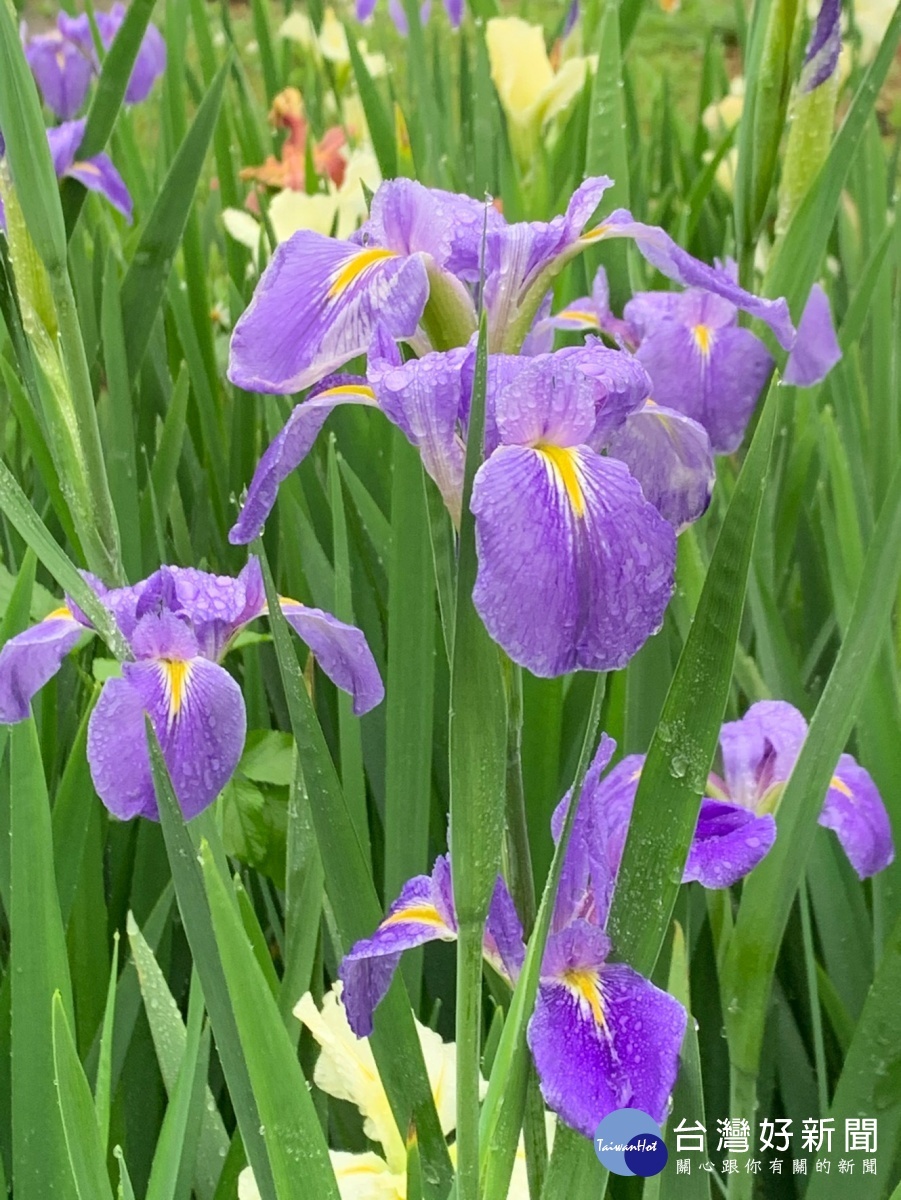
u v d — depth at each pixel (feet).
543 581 0.97
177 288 2.85
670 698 1.09
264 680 2.48
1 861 1.86
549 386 1.04
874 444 2.78
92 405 1.63
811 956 1.77
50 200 1.53
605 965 1.11
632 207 3.29
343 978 1.18
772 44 2.08
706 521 2.29
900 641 2.14
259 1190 1.26
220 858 1.46
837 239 3.60
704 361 2.24
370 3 4.81
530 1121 1.22
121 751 1.40
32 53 4.13
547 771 1.96
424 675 1.75
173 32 3.78
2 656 1.58
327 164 3.86
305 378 1.17
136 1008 1.81
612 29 2.28
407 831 1.78
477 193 3.06
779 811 1.45
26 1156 1.49
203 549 2.66
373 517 2.19
